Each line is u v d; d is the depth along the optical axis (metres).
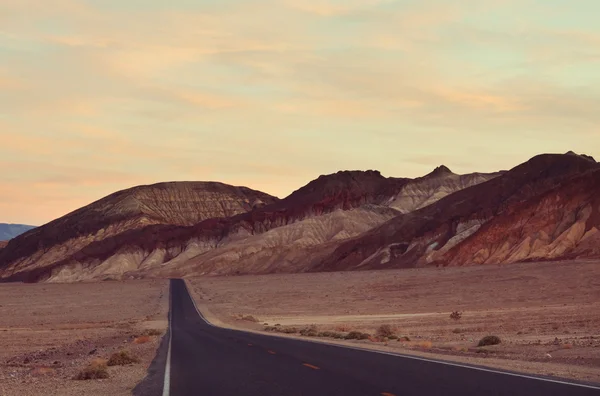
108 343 50.72
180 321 83.62
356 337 44.75
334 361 25.95
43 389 21.34
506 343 37.56
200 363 27.25
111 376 24.70
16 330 72.44
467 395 16.05
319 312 97.50
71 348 47.31
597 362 24.42
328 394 16.98
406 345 36.91
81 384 22.48
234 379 21.19
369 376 20.52
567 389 16.75
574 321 56.59
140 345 43.53
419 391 16.97
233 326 71.50
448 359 26.30
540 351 30.53
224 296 140.25
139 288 180.75
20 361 37.56
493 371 21.14
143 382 21.62
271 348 34.38
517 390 16.72
